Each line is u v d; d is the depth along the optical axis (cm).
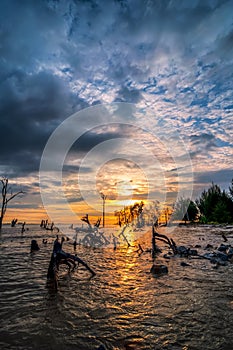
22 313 677
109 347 497
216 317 628
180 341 514
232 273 1112
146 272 1184
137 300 773
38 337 541
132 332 561
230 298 767
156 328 577
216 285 915
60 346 503
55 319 637
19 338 537
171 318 630
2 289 915
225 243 2264
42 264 1455
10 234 3916
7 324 608
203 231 4169
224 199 6581
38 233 4153
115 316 652
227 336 529
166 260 1516
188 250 1706
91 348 495
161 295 815
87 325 601
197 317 632
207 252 1752
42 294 852
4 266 1387
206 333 545
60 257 1145
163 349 484
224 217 6275
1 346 503
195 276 1064
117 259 1619
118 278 1075
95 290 893
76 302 766
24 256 1772
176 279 1021
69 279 1070
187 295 807
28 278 1095
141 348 488
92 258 1677
